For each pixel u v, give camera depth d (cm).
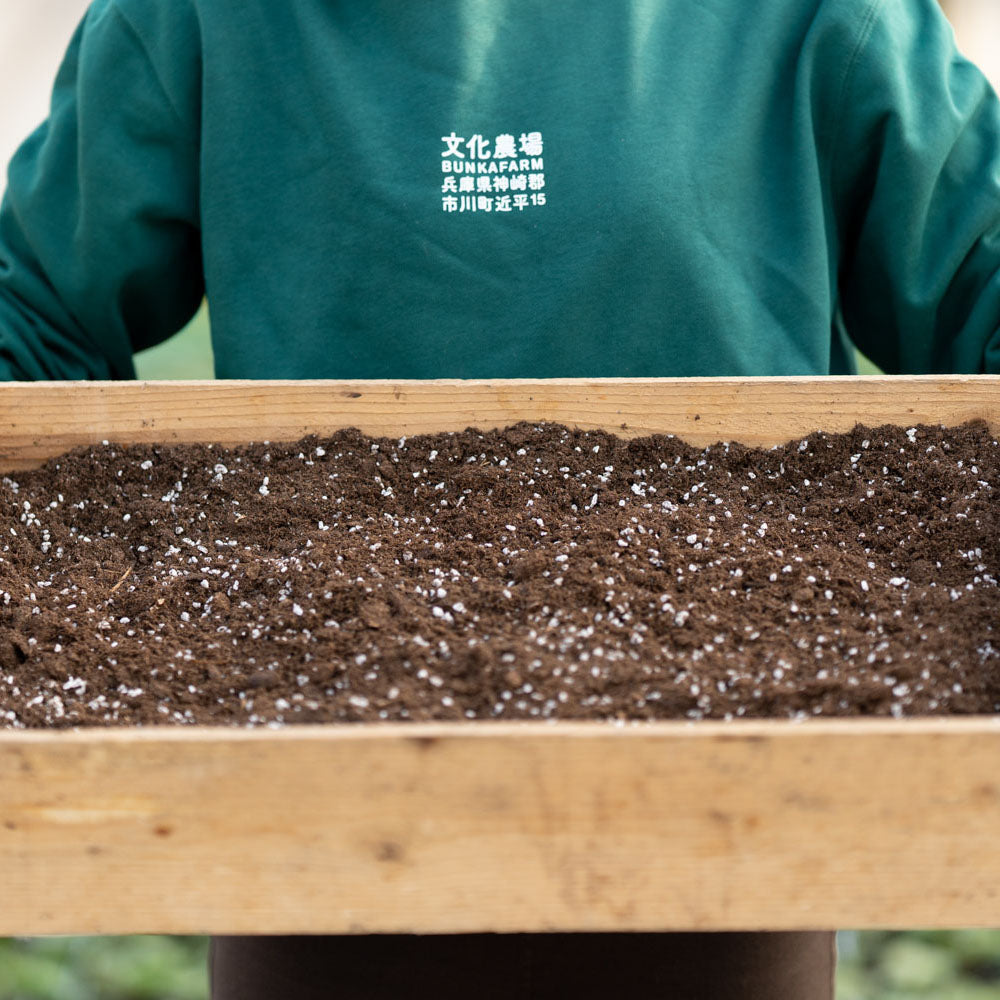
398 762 162
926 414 198
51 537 193
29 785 163
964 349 205
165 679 178
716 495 194
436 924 164
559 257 201
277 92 204
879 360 217
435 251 202
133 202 206
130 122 206
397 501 194
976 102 204
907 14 205
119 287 209
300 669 178
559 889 164
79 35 210
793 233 204
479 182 202
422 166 202
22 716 174
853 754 162
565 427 198
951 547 188
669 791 162
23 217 208
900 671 174
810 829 163
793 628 180
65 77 211
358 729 162
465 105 202
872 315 213
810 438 198
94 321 211
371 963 186
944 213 204
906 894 164
